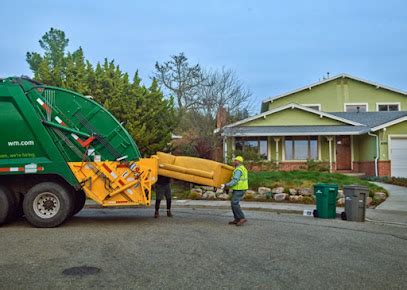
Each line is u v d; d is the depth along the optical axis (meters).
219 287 5.73
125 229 10.00
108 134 10.51
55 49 25.44
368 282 6.04
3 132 10.27
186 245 8.27
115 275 6.23
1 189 10.36
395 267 6.87
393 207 14.16
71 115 10.43
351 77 31.33
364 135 26.28
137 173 10.54
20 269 6.50
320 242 8.79
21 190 10.68
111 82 18.03
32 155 10.31
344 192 12.38
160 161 11.41
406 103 31.56
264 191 16.53
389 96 31.59
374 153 24.78
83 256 7.31
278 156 26.50
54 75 17.89
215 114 25.06
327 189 12.60
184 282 5.93
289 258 7.36
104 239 8.77
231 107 26.42
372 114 29.56
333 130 25.59
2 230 9.83
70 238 8.85
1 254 7.45
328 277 6.25
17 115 10.30
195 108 25.22
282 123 27.28
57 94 10.44
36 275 6.19
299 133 25.31
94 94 17.44
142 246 8.12
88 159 10.41
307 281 6.05
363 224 11.52
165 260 7.10
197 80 35.41
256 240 8.88
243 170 10.90
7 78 10.32
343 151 27.23
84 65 18.53
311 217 12.89
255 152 24.38
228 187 10.84
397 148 24.39
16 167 10.22
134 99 18.27
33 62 23.55
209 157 22.34
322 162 25.89
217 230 10.04
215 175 11.30
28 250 7.74
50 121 10.32
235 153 23.19
